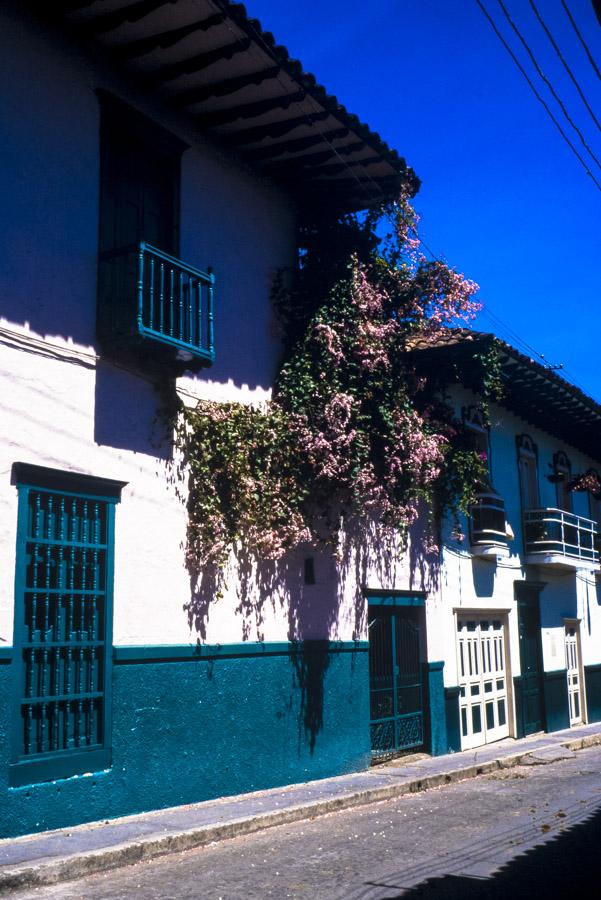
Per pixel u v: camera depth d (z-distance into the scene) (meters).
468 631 16.38
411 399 13.91
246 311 11.75
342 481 12.01
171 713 9.59
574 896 6.29
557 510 18.98
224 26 9.49
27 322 8.55
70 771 8.38
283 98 10.72
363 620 13.04
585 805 10.29
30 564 8.32
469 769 13.12
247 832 8.74
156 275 10.21
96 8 9.21
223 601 10.53
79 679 8.66
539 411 19.38
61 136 9.26
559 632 20.27
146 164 10.59
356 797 10.52
